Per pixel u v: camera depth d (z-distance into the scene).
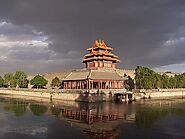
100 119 61.50
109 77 124.88
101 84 121.12
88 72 125.06
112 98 116.81
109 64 142.50
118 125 53.56
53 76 179.50
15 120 60.59
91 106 91.38
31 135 44.75
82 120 60.25
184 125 53.44
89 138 42.56
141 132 46.75
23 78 183.12
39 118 63.69
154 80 147.25
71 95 117.81
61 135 44.62
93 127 51.44
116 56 144.25
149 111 76.56
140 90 138.38
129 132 46.81
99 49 139.62
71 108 85.44
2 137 43.34
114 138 42.50
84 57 144.50
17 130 48.84
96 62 138.62
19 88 169.75
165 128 50.41
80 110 79.75
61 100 119.81
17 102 110.44
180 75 170.62
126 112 74.25
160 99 127.62
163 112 74.00
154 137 43.06
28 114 71.19
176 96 150.50
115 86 127.06
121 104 99.25
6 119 62.19
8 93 176.38
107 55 140.25
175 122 57.12
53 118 63.56
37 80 160.12
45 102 109.44
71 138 42.59
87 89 113.00
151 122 57.12
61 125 53.78
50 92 133.75
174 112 73.94
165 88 157.12
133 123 55.84
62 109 82.62
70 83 133.88
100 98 111.44
